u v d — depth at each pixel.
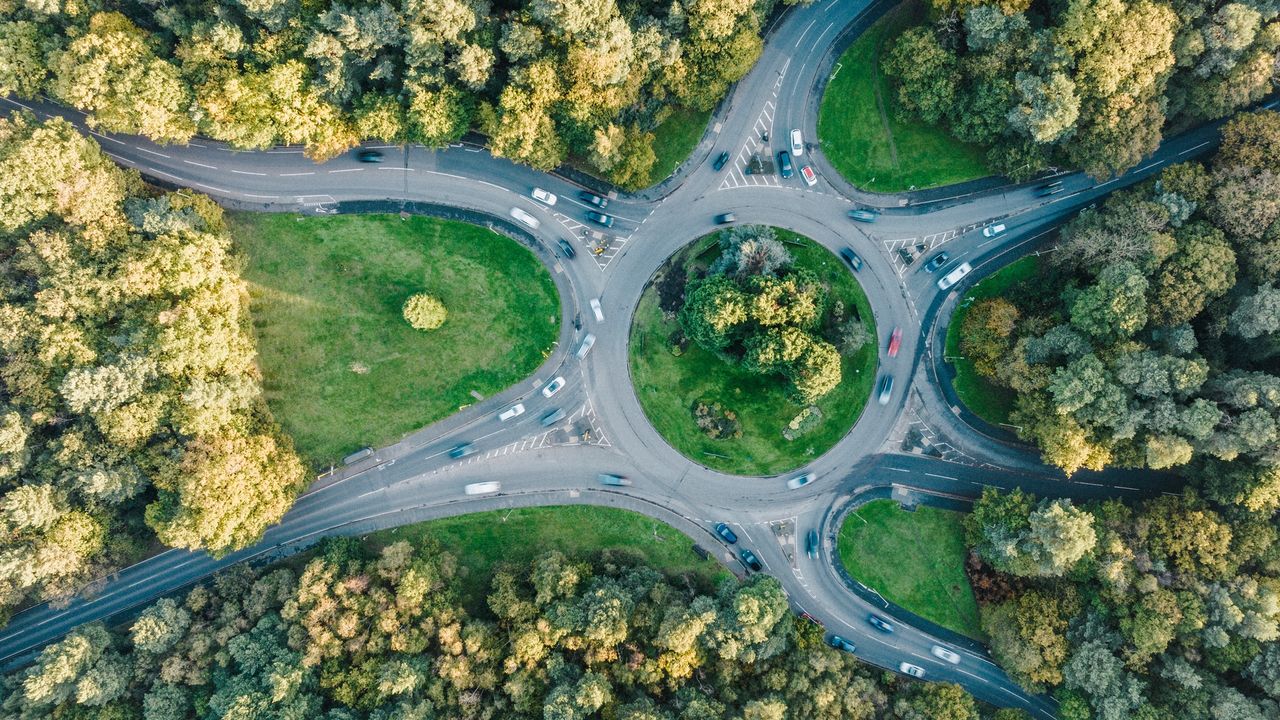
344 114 83.94
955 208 91.38
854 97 91.38
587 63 77.31
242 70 81.94
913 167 91.56
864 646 92.00
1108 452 81.56
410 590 81.62
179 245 80.75
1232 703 77.19
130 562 88.88
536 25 79.50
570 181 91.69
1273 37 77.25
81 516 81.38
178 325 79.81
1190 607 79.12
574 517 92.50
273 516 84.38
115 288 79.69
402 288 91.44
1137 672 82.44
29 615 87.94
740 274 84.25
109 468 81.00
